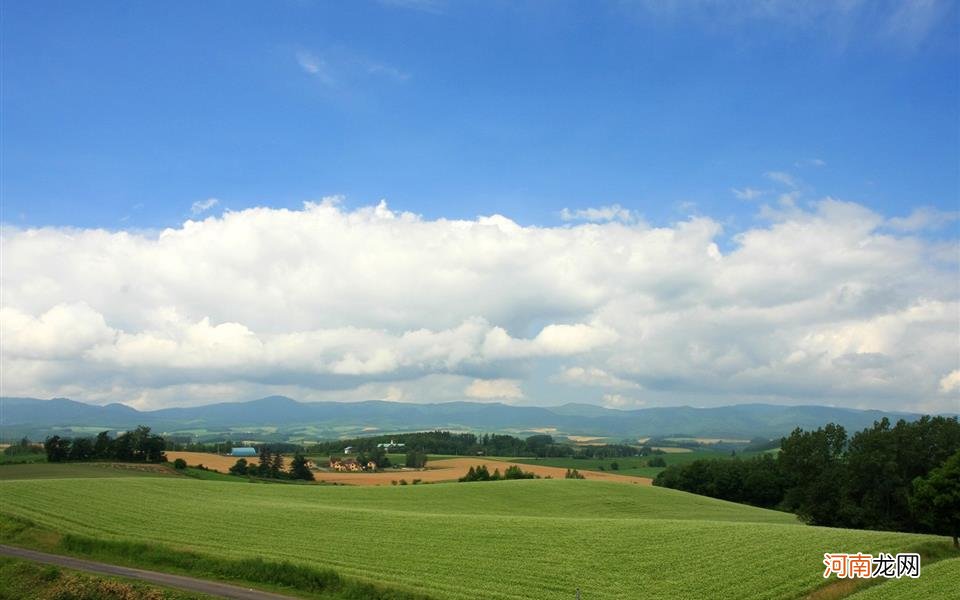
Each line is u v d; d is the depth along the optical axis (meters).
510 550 51.91
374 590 40.53
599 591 41.09
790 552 49.50
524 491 110.12
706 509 105.06
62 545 54.78
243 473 143.62
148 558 49.94
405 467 180.75
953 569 44.66
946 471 56.66
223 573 45.81
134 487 90.56
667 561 47.91
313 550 51.88
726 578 43.38
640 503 105.31
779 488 136.00
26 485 85.75
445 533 58.75
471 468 154.50
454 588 41.34
